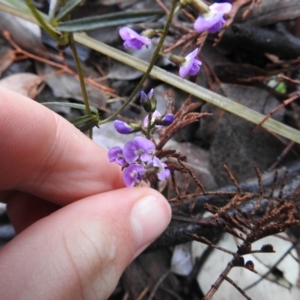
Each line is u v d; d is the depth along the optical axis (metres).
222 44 0.15
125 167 0.08
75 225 0.09
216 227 0.11
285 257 0.12
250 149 0.14
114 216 0.09
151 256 0.13
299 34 0.15
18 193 0.12
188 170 0.10
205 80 0.15
